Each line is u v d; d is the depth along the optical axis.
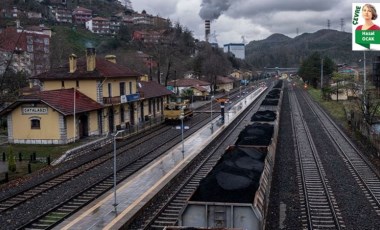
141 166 30.27
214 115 65.56
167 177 25.58
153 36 152.12
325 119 58.44
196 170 28.50
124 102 48.38
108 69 47.56
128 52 128.38
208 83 104.94
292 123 54.38
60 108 38.56
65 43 114.94
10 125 40.06
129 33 158.62
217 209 13.18
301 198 21.84
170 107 56.53
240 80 152.00
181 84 93.81
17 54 87.31
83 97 43.78
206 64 114.88
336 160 31.45
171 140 42.47
